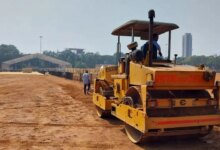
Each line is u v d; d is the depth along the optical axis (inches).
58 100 626.5
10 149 273.1
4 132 335.9
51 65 6097.4
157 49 322.0
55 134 328.5
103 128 360.2
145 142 293.4
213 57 3617.1
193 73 267.1
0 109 493.7
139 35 362.6
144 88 256.4
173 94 272.5
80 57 6688.0
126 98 301.3
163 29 340.8
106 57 5753.0
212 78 273.0
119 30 357.1
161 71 257.1
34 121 398.3
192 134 287.6
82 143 293.4
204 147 278.7
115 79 356.8
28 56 5861.2
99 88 440.8
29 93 761.0
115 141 300.7
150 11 277.1
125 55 327.0
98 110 437.4
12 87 950.4
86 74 782.5
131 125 278.8
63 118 421.4
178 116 261.1
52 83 1226.0
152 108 258.7
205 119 266.7
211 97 280.7
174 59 328.5
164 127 254.1
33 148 276.4
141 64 291.1
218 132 332.5
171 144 289.1
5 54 6899.6
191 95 279.7
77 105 556.1
